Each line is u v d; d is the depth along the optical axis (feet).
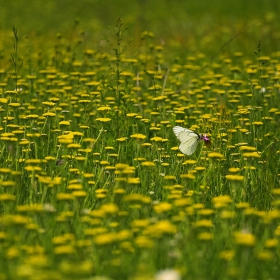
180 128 37.32
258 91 49.90
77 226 27.50
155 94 48.06
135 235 27.09
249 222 28.30
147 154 37.73
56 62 58.34
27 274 21.59
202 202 32.17
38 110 46.91
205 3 117.50
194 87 55.26
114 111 42.98
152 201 32.14
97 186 33.73
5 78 52.44
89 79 52.39
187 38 83.05
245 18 95.50
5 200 28.22
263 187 34.60
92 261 24.91
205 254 25.77
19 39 73.31
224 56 63.52
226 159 37.24
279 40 75.05
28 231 26.58
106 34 84.89
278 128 43.62
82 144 39.27
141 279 20.95
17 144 34.81
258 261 24.32
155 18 104.42
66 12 114.62
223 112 42.32
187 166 35.53
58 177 32.35
